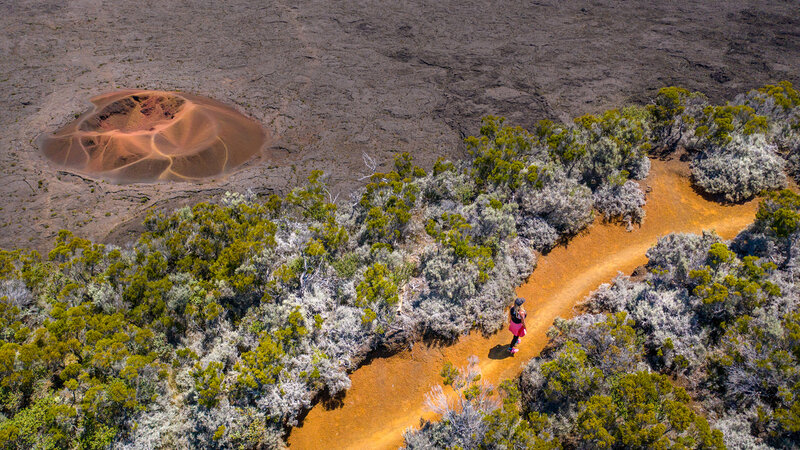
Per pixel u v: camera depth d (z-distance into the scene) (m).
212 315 11.65
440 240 13.23
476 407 9.73
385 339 11.51
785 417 8.81
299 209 15.59
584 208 14.14
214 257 13.96
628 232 14.10
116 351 10.45
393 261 12.89
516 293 12.60
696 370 10.27
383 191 15.48
